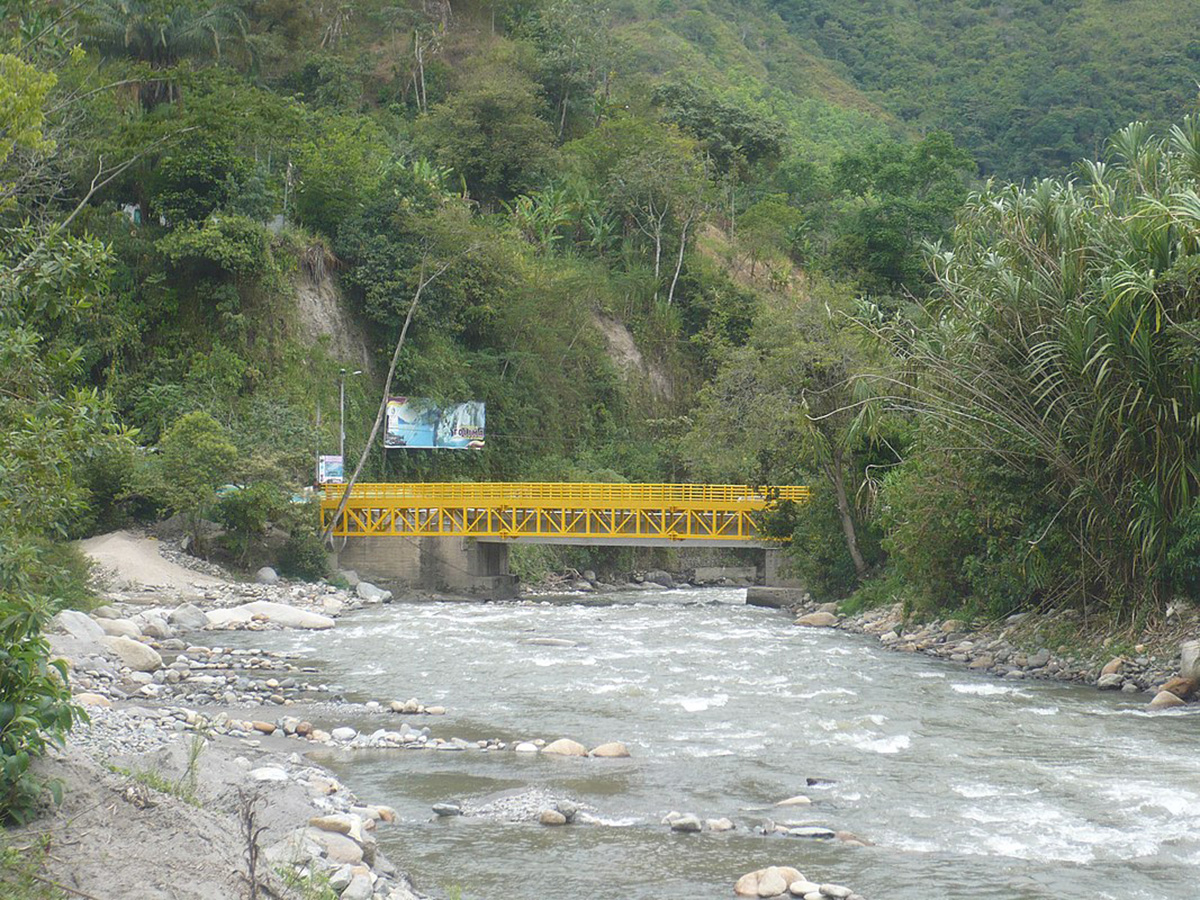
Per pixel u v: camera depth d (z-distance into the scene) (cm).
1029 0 17938
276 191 6612
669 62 14412
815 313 4422
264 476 5084
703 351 8950
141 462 4931
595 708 2236
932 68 17425
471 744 1888
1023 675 2772
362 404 6700
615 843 1365
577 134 9938
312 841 1147
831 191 10769
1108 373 2705
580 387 8050
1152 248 2636
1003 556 3212
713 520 5178
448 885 1212
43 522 1397
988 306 2991
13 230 1545
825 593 4559
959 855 1326
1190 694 2383
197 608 3741
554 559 6844
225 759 1365
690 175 9206
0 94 1991
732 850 1341
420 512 5594
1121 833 1405
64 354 1452
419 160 7894
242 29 7212
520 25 10350
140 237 6144
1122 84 14388
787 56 17412
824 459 4353
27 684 995
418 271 6894
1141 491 2725
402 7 9844
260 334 6216
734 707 2247
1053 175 13338
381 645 3244
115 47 6159
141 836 946
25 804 943
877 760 1795
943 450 3259
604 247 9019
